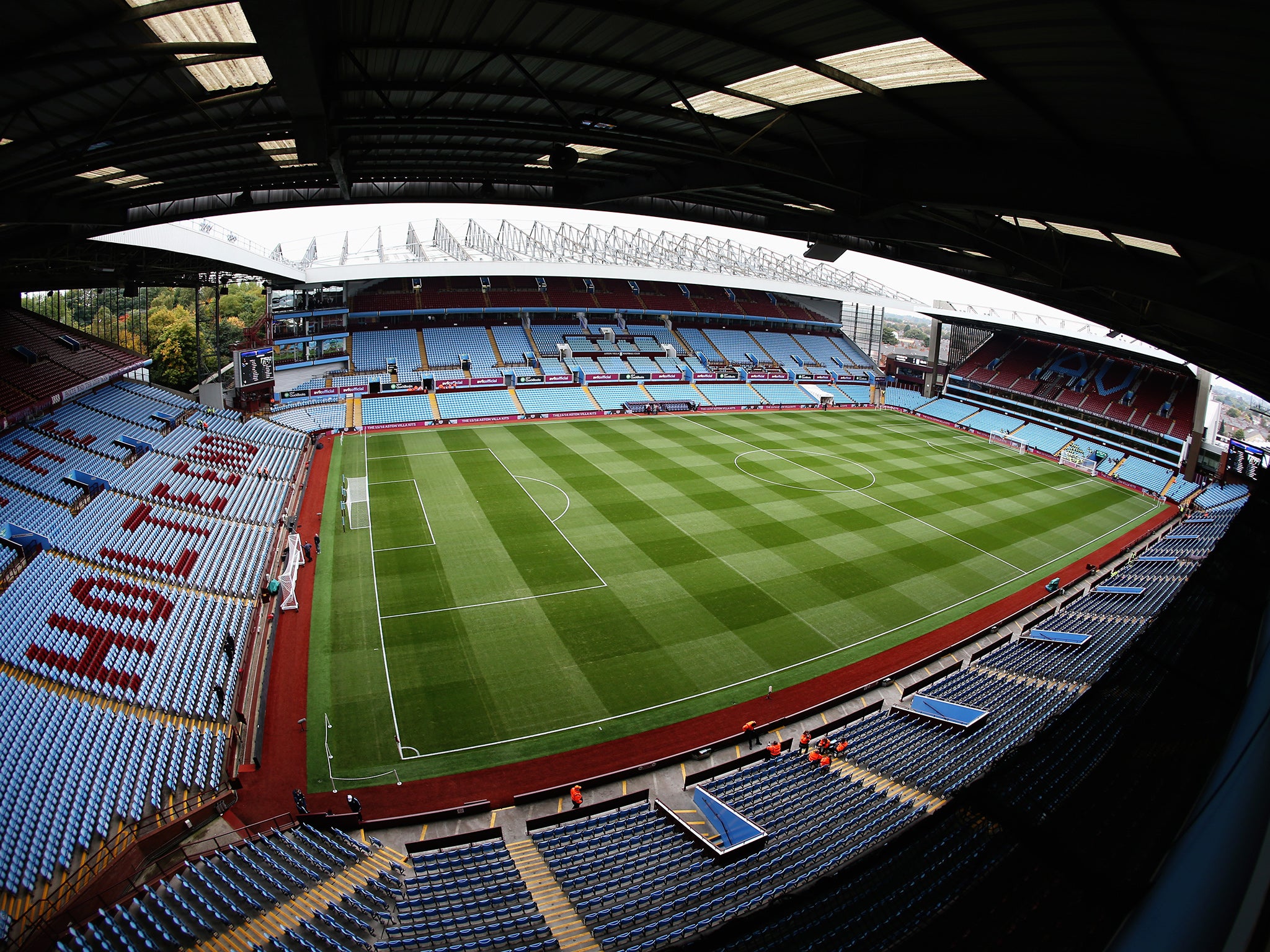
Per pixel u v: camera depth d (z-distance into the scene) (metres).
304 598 28.72
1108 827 10.55
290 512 38.16
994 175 13.58
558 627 27.08
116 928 13.14
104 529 30.39
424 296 74.25
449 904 14.46
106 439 40.59
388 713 21.95
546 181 24.09
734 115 15.89
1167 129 10.02
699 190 21.03
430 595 29.20
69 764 17.05
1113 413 66.94
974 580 34.38
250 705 21.95
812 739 21.91
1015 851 10.68
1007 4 7.77
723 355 85.00
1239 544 25.89
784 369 86.12
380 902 14.60
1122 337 63.62
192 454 42.66
